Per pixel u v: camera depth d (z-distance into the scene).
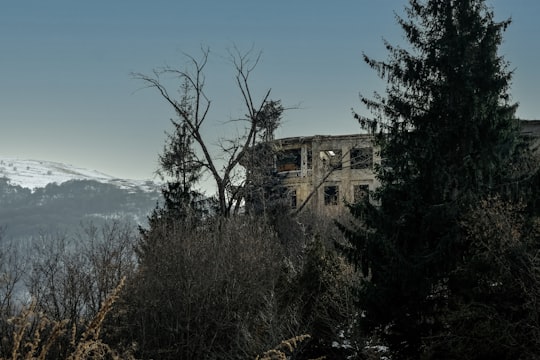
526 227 19.50
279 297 26.84
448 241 20.38
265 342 24.25
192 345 28.38
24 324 4.55
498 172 22.09
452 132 22.55
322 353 24.52
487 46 22.95
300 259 32.78
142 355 26.53
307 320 25.28
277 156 45.78
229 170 41.06
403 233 22.06
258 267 30.83
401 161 23.30
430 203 22.20
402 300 21.59
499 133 22.34
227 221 36.56
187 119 41.72
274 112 41.44
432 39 23.80
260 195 41.00
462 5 23.50
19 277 29.05
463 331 18.58
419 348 20.95
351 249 22.78
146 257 31.77
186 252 31.80
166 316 29.77
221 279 30.39
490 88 22.69
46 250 32.66
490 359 18.17
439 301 20.88
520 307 17.97
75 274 30.50
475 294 18.80
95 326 4.57
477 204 20.30
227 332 29.00
